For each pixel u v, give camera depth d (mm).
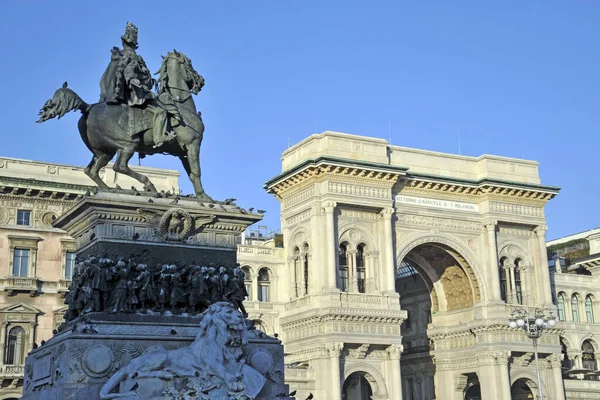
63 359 15945
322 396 65312
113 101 18953
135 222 17844
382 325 68812
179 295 17656
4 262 66812
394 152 74875
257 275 77750
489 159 78188
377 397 68000
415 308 86438
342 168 69188
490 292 75750
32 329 66438
